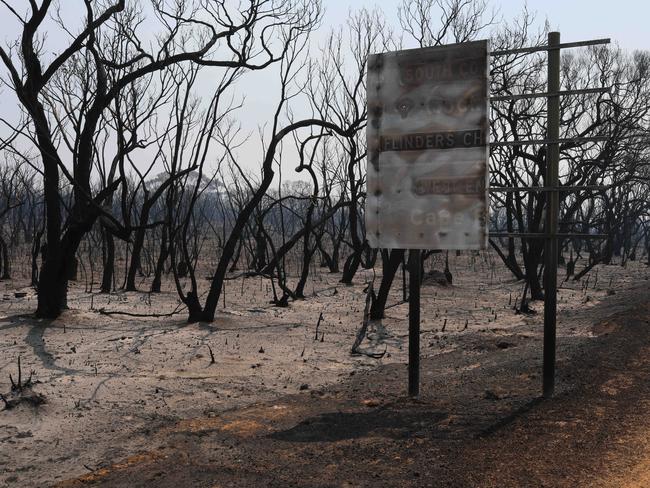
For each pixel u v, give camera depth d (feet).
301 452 15.17
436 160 19.51
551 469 13.57
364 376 24.31
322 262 82.89
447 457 14.48
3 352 25.27
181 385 21.93
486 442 15.48
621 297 50.85
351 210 57.21
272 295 48.93
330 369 25.49
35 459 15.03
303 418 18.22
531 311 42.93
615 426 16.60
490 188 19.19
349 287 55.83
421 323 37.42
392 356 28.45
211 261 84.48
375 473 13.64
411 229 19.89
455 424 17.10
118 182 32.19
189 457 14.99
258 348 28.30
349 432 16.71
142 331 30.37
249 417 18.38
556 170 19.04
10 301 39.73
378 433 16.53
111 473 14.07
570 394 19.86
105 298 43.06
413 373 20.48
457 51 19.19
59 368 23.16
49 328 29.99
